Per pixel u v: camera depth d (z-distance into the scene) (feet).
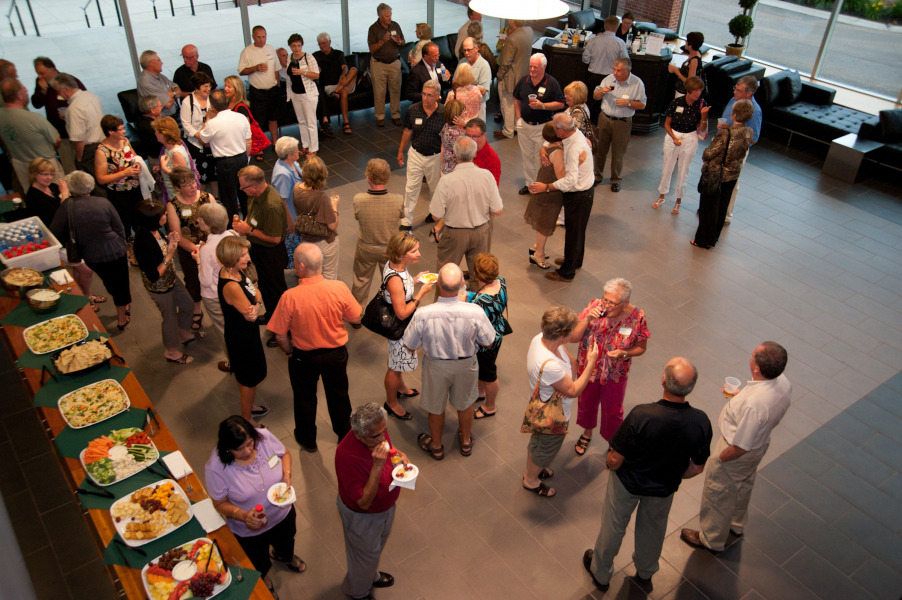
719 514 12.59
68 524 13.48
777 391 11.46
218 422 15.80
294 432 15.34
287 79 27.02
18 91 20.51
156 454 11.27
